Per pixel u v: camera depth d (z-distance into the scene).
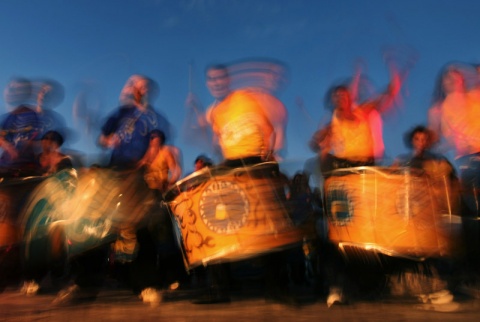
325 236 5.03
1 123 5.60
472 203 5.05
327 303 4.42
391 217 4.30
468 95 5.38
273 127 4.73
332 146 4.98
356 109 5.07
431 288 4.36
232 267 5.61
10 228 5.08
